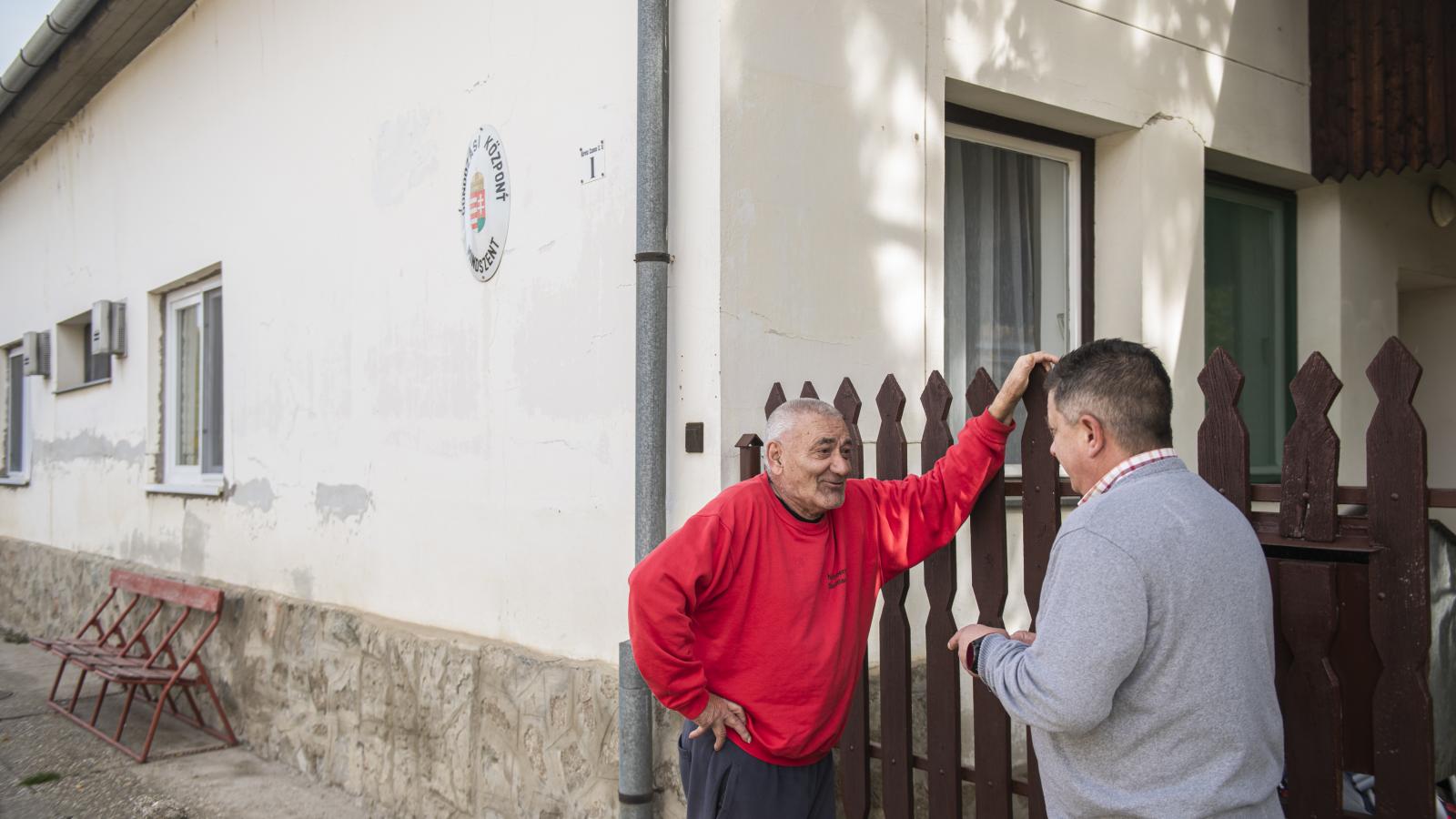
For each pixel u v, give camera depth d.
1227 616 1.73
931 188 3.69
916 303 3.63
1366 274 5.40
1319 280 5.29
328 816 4.61
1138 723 1.75
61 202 8.95
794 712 2.49
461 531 4.35
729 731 2.52
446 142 4.48
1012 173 4.33
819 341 3.39
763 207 3.28
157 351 7.40
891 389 2.89
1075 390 1.93
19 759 5.51
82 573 8.16
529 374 4.00
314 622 5.17
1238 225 5.20
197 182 6.68
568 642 3.81
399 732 4.52
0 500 10.45
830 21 3.45
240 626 5.82
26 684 7.32
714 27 3.22
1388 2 4.87
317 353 5.38
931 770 2.83
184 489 6.68
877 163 3.55
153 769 5.33
